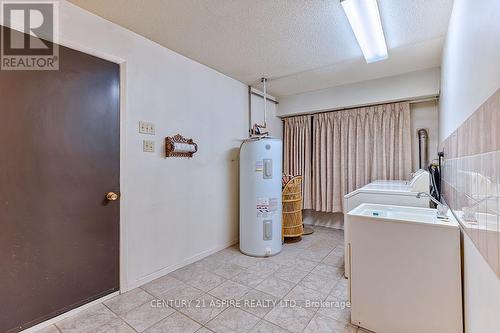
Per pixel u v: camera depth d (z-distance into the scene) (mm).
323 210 4199
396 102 3596
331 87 3939
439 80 3121
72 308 1861
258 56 2793
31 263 1674
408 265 1553
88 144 1962
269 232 3029
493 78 909
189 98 2818
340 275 2494
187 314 1860
